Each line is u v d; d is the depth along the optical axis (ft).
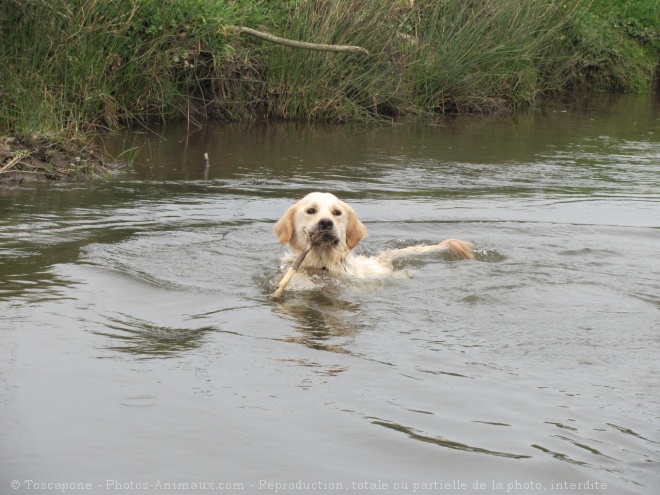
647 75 77.77
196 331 16.53
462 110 59.06
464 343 16.40
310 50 50.75
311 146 42.98
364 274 21.93
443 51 57.06
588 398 13.82
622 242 25.59
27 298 18.06
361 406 13.20
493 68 59.41
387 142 45.24
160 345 15.64
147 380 13.93
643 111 62.49
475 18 58.29
